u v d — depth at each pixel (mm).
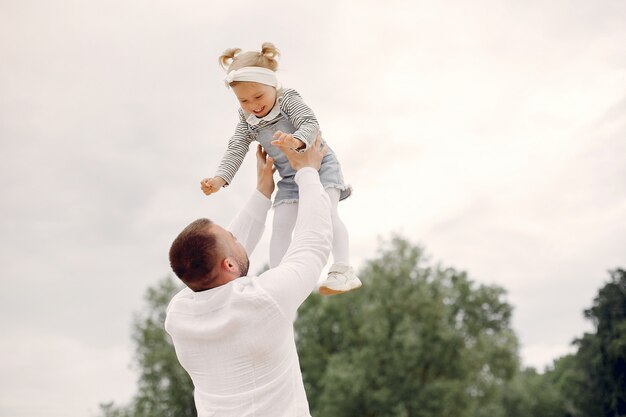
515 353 29203
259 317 2578
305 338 29844
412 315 28188
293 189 3475
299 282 2676
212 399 2641
